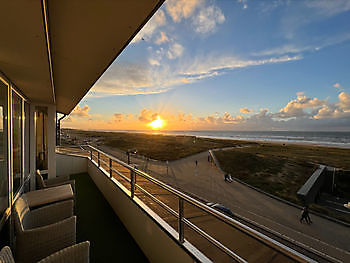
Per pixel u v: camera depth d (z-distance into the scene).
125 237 2.67
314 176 23.80
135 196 2.74
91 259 2.21
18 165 3.10
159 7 1.14
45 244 1.70
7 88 2.37
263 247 3.22
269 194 17.16
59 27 1.33
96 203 3.97
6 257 1.14
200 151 46.34
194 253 1.44
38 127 4.90
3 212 2.26
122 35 1.46
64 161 6.82
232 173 25.50
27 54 1.56
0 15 0.98
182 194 1.53
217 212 1.16
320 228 10.62
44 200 2.63
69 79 2.71
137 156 36.75
